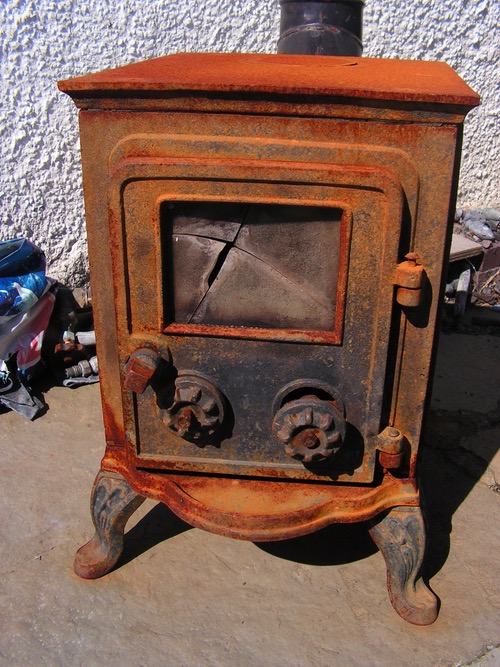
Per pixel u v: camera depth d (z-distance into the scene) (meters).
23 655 1.48
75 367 2.47
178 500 1.44
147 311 1.34
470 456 2.18
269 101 1.18
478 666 1.48
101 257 1.34
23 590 1.63
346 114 1.18
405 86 1.21
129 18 2.59
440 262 1.27
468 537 1.84
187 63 1.56
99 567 1.66
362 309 1.29
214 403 1.36
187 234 1.29
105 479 1.58
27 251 2.39
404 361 1.36
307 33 1.98
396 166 1.20
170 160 1.21
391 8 2.91
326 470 1.44
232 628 1.56
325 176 1.18
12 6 2.45
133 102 1.21
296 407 1.34
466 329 3.01
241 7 2.69
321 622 1.58
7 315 2.26
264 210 1.26
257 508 1.41
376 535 1.53
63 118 2.64
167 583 1.67
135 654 1.49
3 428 2.24
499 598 1.65
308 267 1.30
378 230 1.22
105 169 1.27
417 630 1.56
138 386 1.32
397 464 1.40
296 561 1.75
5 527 1.83
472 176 3.46
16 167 2.66
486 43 3.12
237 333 1.33
